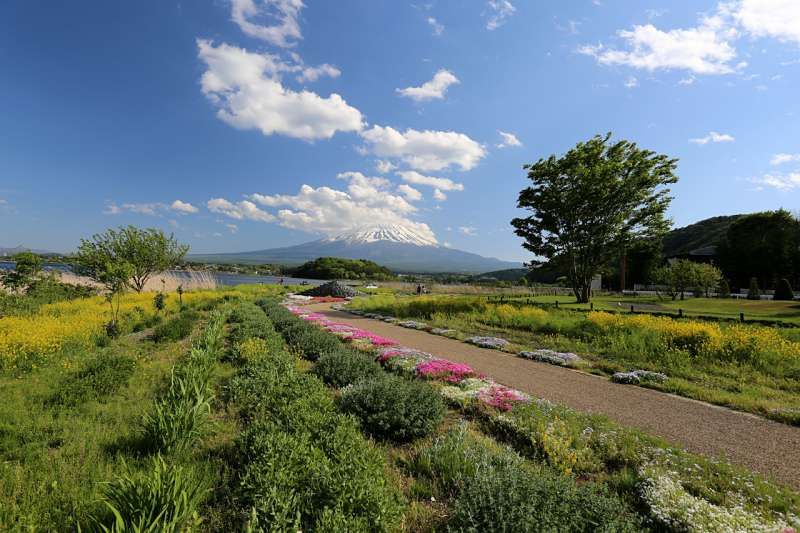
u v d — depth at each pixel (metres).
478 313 20.78
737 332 11.73
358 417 5.91
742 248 47.81
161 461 3.50
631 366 10.27
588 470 4.84
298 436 4.66
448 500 4.11
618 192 24.41
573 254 26.66
